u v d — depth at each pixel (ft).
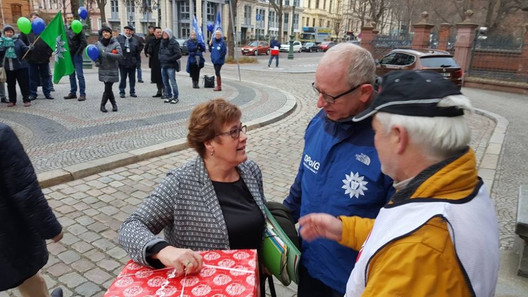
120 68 33.04
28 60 29.81
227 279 4.44
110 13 171.63
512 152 22.80
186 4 162.30
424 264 2.90
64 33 29.09
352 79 4.89
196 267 4.48
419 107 3.16
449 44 66.59
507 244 11.80
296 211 6.74
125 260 10.84
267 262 5.78
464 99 3.14
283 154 20.79
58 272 10.21
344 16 247.50
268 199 15.34
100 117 26.45
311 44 148.25
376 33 73.36
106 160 17.78
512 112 35.76
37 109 28.12
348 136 5.24
